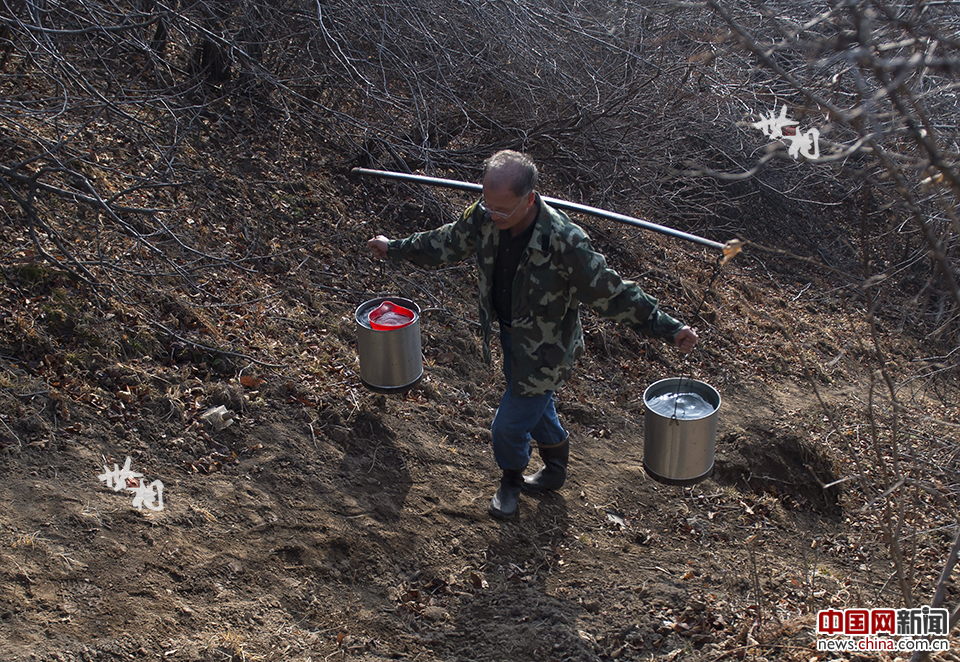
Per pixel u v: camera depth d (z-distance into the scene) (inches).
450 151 297.6
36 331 158.7
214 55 284.4
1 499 127.2
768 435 215.5
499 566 149.4
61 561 120.6
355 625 129.3
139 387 159.8
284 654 119.0
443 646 129.3
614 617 140.3
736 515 191.5
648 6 288.5
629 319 133.5
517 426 146.5
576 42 294.8
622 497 184.7
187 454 151.1
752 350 331.0
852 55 71.7
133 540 129.0
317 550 140.6
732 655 130.4
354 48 275.3
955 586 180.1
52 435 142.3
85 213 200.7
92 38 233.6
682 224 421.4
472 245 143.6
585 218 342.3
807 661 125.8
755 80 309.1
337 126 287.6
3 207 186.5
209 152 259.8
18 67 237.9
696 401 142.9
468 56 274.5
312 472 157.2
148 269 192.1
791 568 172.2
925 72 100.3
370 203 283.0
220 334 185.0
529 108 308.2
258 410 167.8
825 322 395.9
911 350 354.3
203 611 122.0
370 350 158.2
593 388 245.4
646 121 317.1
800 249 471.8
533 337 137.7
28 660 103.0
